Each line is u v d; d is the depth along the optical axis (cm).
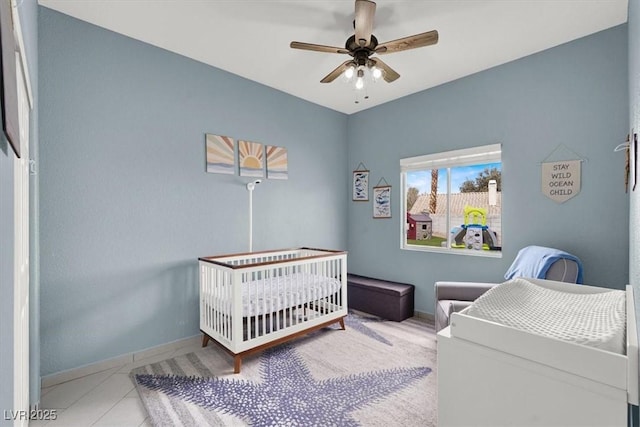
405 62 297
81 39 234
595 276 251
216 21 237
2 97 64
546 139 276
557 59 269
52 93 221
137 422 183
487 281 316
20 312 124
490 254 317
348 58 292
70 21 229
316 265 311
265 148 351
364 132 431
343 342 292
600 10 222
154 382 224
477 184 329
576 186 260
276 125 362
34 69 184
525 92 287
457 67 308
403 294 353
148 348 264
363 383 221
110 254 247
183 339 285
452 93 339
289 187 377
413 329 326
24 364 146
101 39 243
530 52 280
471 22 235
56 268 223
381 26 239
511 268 265
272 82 344
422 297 367
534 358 92
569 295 130
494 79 307
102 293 243
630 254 202
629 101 210
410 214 388
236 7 221
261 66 308
